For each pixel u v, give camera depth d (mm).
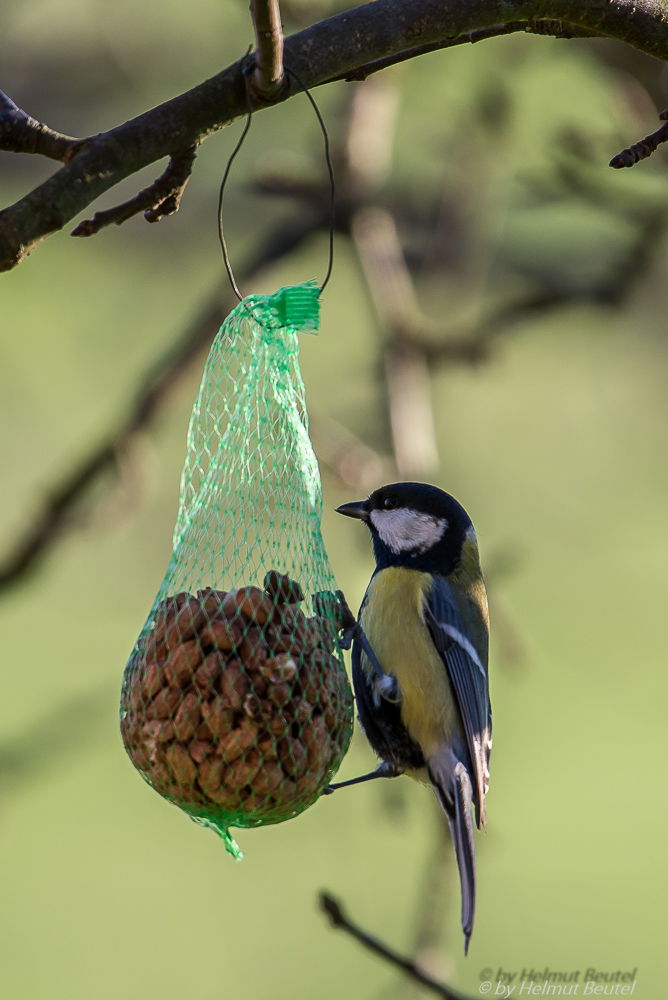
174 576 5836
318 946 11977
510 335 10977
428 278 11484
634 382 14586
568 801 13781
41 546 9797
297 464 6000
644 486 14812
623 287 10898
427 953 7980
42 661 13727
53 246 13812
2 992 11477
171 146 4355
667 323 14242
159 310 14016
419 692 6773
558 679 14688
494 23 4652
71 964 11859
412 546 7211
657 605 15086
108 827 13641
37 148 4266
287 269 11102
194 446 5992
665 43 4793
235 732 5027
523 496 14695
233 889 12367
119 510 9828
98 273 13992
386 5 4535
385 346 10242
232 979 11766
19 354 13523
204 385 5766
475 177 11516
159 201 4449
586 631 15141
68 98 12508
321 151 10914
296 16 9812
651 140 4793
